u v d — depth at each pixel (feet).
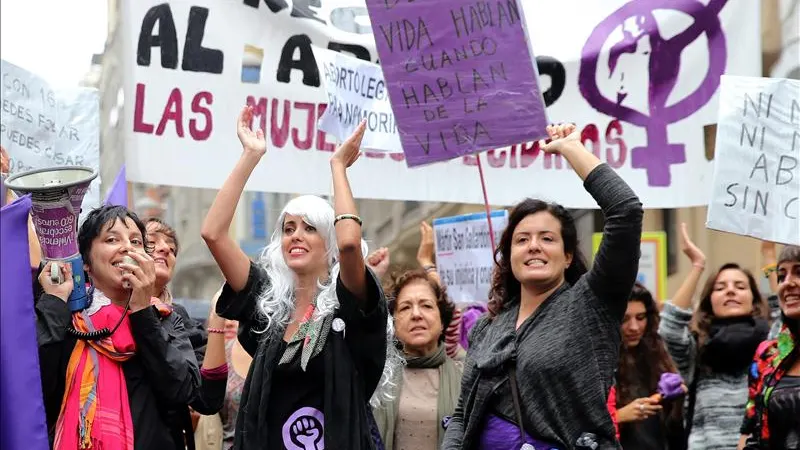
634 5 22.59
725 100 18.19
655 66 22.48
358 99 20.71
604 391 14.33
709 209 18.10
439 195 22.62
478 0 17.51
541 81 22.79
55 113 21.17
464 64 17.62
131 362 15.39
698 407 22.98
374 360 14.17
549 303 14.94
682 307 23.31
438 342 19.58
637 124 22.53
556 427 14.30
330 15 22.26
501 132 17.54
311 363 14.10
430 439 18.44
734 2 22.11
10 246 13.42
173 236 19.33
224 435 20.29
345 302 13.98
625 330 21.81
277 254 14.90
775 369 18.08
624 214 14.16
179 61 21.44
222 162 21.54
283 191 21.99
